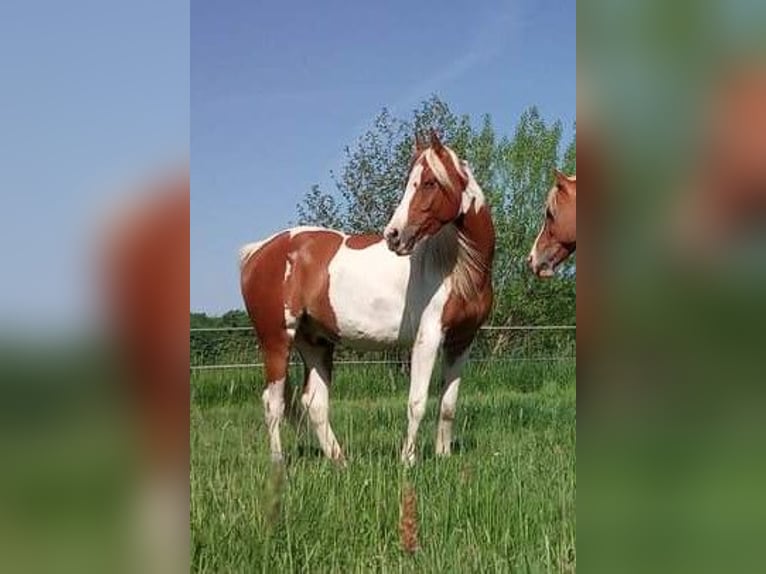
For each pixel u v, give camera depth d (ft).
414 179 11.92
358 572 5.90
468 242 12.36
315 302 13.53
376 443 13.21
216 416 15.06
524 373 19.98
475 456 10.19
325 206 40.86
